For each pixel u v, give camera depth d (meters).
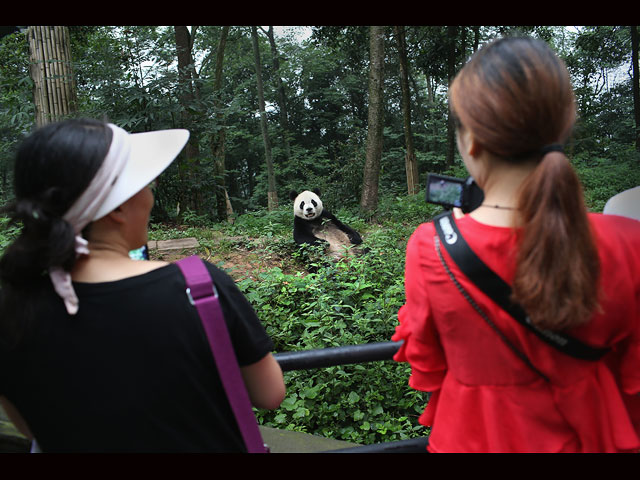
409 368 3.94
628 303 1.10
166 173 11.57
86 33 14.79
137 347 1.08
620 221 1.17
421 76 33.88
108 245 1.17
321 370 3.89
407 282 1.28
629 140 24.42
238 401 1.16
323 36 18.00
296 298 5.32
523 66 1.03
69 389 1.08
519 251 1.02
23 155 1.07
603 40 21.91
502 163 1.12
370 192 13.48
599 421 1.16
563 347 1.10
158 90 10.78
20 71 12.33
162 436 1.10
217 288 1.16
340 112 31.47
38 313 1.07
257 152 29.34
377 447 1.61
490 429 1.17
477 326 1.14
